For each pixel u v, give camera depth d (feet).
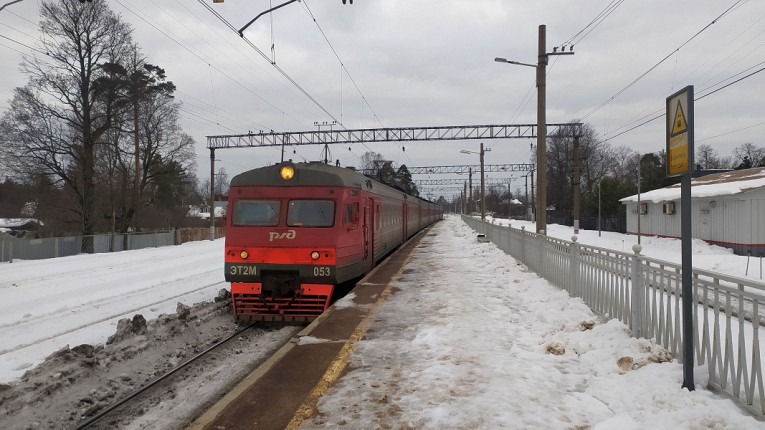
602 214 151.53
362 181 40.22
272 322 33.81
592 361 17.71
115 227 114.73
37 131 92.79
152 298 39.52
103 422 18.06
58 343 26.94
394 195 64.39
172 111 120.16
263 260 32.91
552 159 222.89
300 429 13.20
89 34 94.68
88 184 97.71
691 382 13.92
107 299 39.01
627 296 20.48
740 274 46.42
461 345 20.61
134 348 25.85
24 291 42.37
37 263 66.90
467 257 58.18
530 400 14.67
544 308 26.73
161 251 90.02
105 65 95.81
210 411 14.43
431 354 19.51
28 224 162.61
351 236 35.37
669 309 16.99
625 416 12.94
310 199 33.68
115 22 96.43
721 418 11.85
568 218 186.39
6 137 90.94
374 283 38.52
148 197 138.51
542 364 17.95
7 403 18.88
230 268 33.30
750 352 16.78
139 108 109.81
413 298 31.76
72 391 20.92
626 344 18.10
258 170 34.86
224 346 27.99
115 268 60.64
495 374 16.97
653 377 15.01
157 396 20.56
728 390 13.52
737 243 68.49
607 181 154.40
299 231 32.96
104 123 100.63
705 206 77.36
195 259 73.20
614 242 90.53
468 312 27.07
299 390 16.01
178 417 18.20
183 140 124.67
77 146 96.17
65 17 91.30
